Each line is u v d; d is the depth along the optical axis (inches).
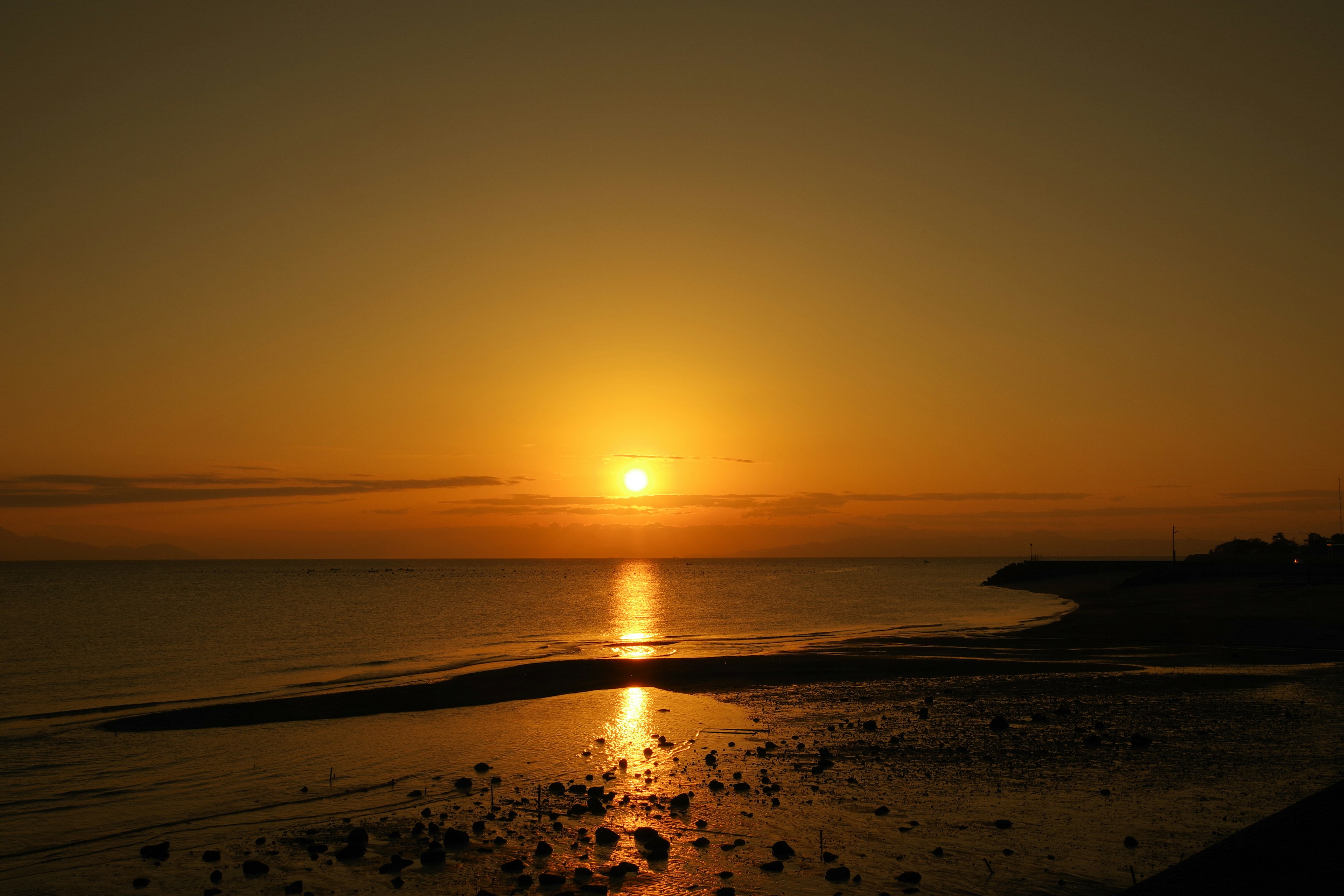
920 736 925.8
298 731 1008.9
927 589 5787.4
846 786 724.7
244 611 3663.9
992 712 1062.4
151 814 679.7
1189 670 1379.2
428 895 502.0
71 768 831.7
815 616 3152.1
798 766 807.1
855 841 574.2
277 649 2063.2
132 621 3046.3
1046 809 636.7
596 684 1350.9
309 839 611.2
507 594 5497.1
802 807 662.5
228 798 724.7
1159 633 1943.9
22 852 588.7
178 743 947.3
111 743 944.3
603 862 549.3
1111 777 725.3
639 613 3494.1
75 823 655.1
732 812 654.5
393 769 824.9
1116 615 2493.8
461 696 1248.8
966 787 710.5
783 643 2062.0
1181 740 861.8
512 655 1871.3
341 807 692.7
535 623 2942.9
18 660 1831.9
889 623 2719.0
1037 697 1165.1
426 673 1562.5
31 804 708.0
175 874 544.4
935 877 500.7
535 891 503.8
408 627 2763.3
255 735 984.9
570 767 826.2
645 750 898.1
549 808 682.8
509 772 807.1
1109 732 916.0
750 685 1342.3
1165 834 568.1
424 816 665.0
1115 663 1509.6
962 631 2278.5
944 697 1194.0
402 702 1204.5
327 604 4252.0
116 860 571.5
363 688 1360.7
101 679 1529.3
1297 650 1641.2
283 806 697.6
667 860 549.3
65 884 529.0
